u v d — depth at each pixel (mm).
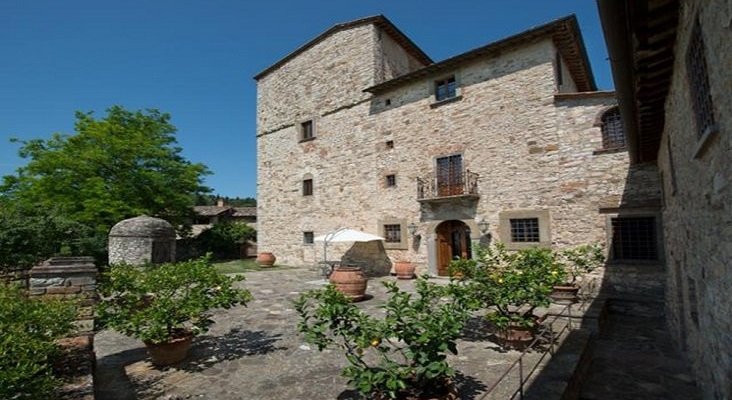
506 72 10820
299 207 16250
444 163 11961
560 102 9859
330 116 15258
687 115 3412
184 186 19984
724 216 2439
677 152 4355
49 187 16672
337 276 8891
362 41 14266
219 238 22328
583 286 9008
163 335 4508
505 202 10602
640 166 8672
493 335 5676
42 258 9812
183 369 4535
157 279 4887
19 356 2521
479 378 4203
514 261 6312
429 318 3537
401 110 13094
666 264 7020
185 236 21562
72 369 3326
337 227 14703
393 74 14852
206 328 5039
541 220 9922
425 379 3416
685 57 2961
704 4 2270
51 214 11242
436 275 12016
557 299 8141
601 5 2562
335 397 3785
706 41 2309
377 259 13492
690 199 3758
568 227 9531
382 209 13367
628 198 8758
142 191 18312
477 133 11258
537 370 4379
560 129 9820
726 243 2459
